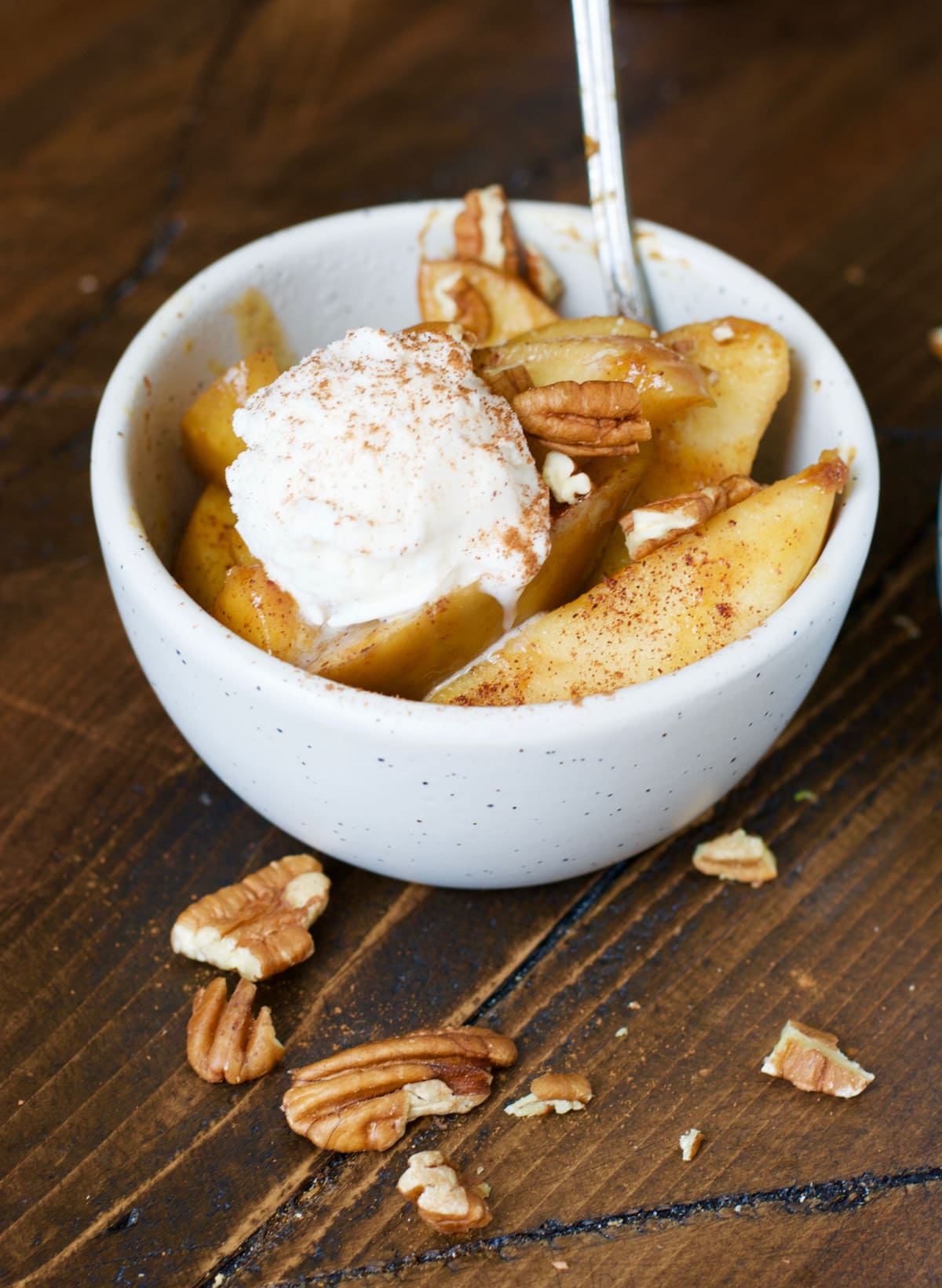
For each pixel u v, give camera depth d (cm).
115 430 47
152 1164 45
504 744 43
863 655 53
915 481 57
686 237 51
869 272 62
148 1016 47
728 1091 46
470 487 45
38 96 66
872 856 50
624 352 47
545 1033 47
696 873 49
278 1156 46
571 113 67
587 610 46
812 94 69
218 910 48
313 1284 44
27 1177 45
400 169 64
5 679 52
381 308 53
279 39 70
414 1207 45
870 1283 44
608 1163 45
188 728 47
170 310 50
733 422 49
